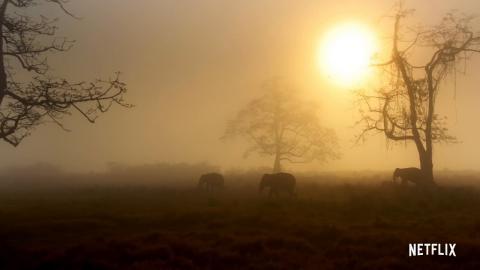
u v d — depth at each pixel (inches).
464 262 430.9
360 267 422.6
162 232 566.9
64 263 437.7
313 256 464.8
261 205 792.9
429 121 1193.4
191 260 447.2
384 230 576.1
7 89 595.5
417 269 415.8
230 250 482.3
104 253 470.0
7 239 552.1
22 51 616.1
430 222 630.5
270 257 459.8
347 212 727.7
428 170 1182.9
